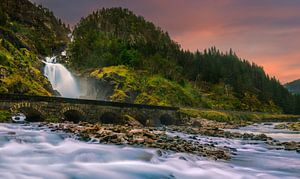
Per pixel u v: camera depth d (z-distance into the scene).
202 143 27.94
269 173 16.92
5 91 63.91
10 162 15.95
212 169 16.88
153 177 14.60
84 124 37.06
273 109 172.00
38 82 85.81
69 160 17.03
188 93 147.62
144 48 179.75
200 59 193.12
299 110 171.75
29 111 43.75
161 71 155.50
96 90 122.31
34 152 18.52
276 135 48.09
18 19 187.25
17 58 90.50
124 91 116.69
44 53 159.88
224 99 159.62
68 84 124.81
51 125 34.28
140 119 57.97
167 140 26.16
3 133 24.25
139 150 20.03
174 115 67.12
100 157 17.94
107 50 166.25
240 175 16.03
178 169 16.38
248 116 120.19
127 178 14.20
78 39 178.12
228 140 33.16
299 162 20.53
